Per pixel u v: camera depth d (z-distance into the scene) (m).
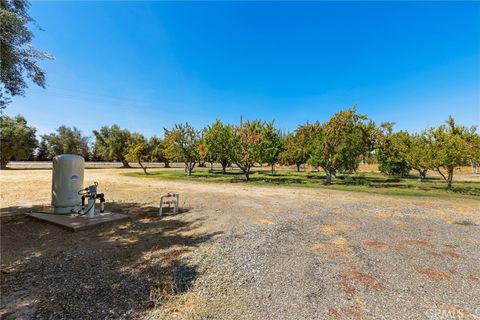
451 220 7.67
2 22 4.83
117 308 3.03
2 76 5.95
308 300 3.27
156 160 48.12
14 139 34.94
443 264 4.42
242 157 20.12
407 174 29.05
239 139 20.53
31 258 4.52
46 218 6.89
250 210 8.92
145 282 3.69
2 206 9.05
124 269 4.12
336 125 17.56
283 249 5.12
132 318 2.86
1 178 20.17
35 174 24.80
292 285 3.67
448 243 5.54
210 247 5.19
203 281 3.76
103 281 3.70
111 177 23.66
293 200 11.10
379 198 11.88
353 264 4.41
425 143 17.47
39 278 3.77
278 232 6.29
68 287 3.51
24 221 6.97
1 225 6.60
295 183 18.83
